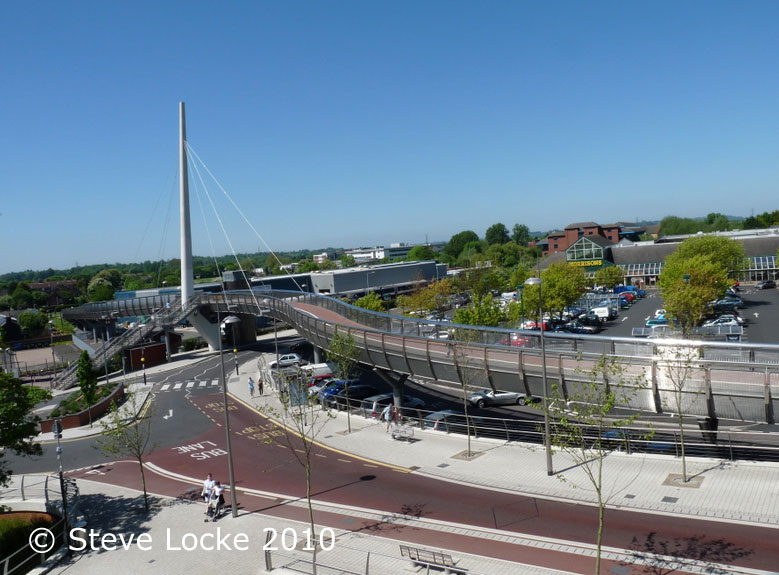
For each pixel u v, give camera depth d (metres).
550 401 29.44
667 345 25.84
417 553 19.33
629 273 125.69
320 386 52.00
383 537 22.69
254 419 45.56
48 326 134.12
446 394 50.47
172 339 89.25
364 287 125.38
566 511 23.62
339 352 40.88
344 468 31.97
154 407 52.69
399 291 134.75
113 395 55.12
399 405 42.25
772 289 103.62
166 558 22.56
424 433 37.41
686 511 22.39
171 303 86.75
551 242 182.75
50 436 45.94
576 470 28.28
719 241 94.50
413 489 27.89
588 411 21.06
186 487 31.50
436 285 103.69
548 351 29.27
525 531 22.05
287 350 82.38
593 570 18.53
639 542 20.25
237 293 76.62
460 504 25.48
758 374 25.55
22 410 27.48
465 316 60.44
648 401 26.14
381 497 27.17
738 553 18.78
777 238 114.44
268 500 28.19
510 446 33.34
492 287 104.69
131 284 178.75
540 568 18.92
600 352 29.50
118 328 113.00
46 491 29.88
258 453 36.38
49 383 78.12
